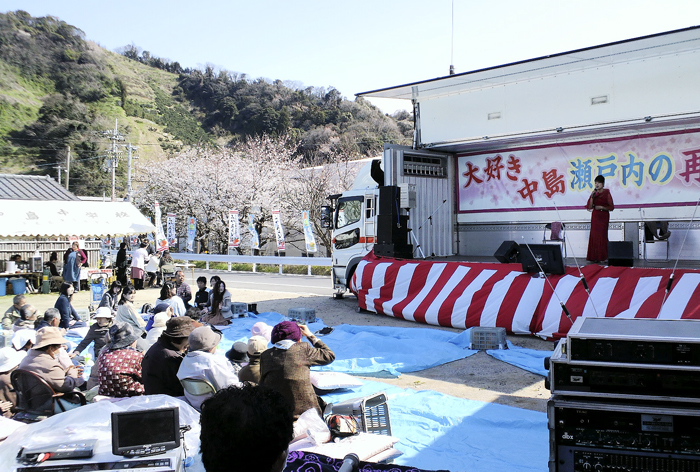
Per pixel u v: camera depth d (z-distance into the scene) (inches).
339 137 2640.3
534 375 298.5
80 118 3191.4
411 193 505.4
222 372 205.6
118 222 684.1
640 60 408.2
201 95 4411.9
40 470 123.4
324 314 515.5
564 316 361.1
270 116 3361.2
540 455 189.2
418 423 222.5
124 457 127.0
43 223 619.8
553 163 530.3
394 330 407.2
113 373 224.5
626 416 117.0
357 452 161.6
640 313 332.5
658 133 470.6
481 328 360.8
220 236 1587.1
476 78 451.5
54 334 226.1
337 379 273.1
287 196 1489.9
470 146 556.1
